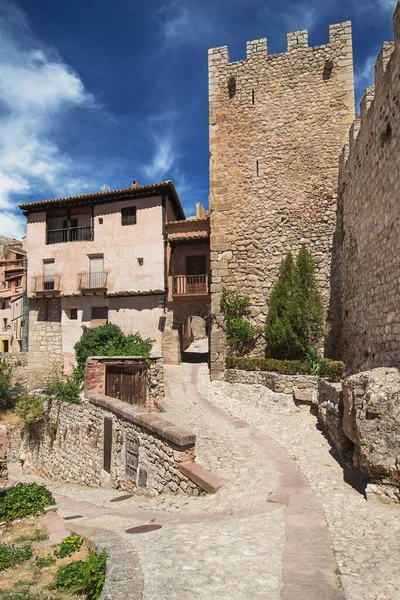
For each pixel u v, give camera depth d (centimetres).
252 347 1817
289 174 1831
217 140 1938
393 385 679
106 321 2828
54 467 1559
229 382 1755
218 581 417
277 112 1862
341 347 1602
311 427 1165
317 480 770
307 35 1844
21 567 613
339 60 1800
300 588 400
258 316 1819
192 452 885
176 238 2594
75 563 567
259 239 1850
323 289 1744
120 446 1129
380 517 578
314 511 621
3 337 4416
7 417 2416
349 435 809
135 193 2761
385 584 403
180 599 382
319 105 1811
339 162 1758
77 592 518
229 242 1889
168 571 442
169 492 891
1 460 1219
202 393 1672
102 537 627
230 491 768
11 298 4300
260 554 480
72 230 2975
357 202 1331
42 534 741
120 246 2791
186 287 2605
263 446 1018
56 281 2920
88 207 2939
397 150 919
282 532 546
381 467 640
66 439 1488
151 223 2723
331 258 1750
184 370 2203
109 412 1215
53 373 2912
